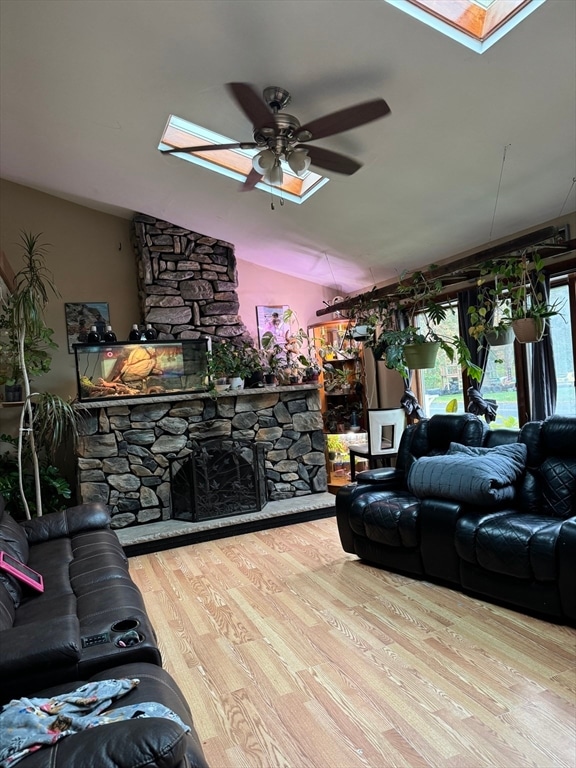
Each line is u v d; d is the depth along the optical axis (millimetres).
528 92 2510
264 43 2521
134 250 5496
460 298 4355
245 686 2168
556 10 2062
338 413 6145
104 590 2244
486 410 3971
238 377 4840
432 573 3066
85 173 4480
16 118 3658
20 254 5105
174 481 4562
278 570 3492
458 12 2250
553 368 3674
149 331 4742
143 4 2400
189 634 2652
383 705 1981
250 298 5973
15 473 4348
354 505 3529
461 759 1682
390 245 4621
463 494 2914
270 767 1697
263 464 4855
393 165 3344
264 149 2693
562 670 2129
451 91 2600
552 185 3217
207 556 3889
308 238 4887
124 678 1507
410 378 5219
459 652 2314
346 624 2650
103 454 4371
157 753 1046
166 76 2934
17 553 2678
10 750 1106
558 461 2963
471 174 3262
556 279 3768
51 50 2818
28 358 4363
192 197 4551
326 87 2758
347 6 2217
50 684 1558
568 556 2371
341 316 5652
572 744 1720
